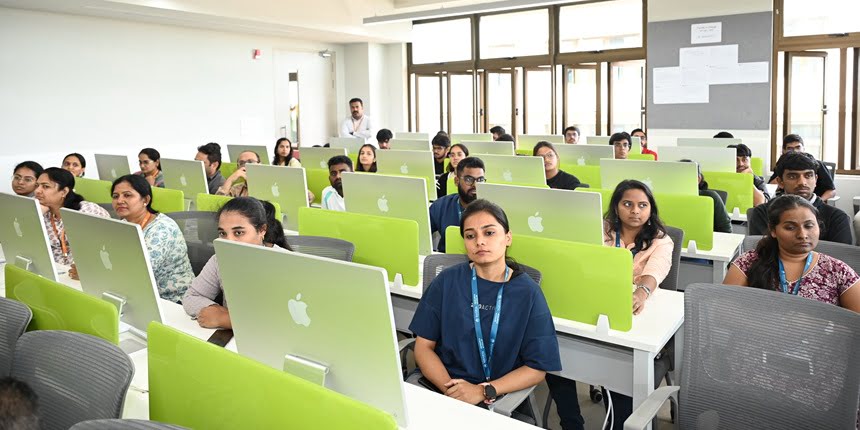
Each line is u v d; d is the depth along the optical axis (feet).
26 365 5.24
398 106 39.04
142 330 6.96
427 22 36.94
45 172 11.60
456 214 12.75
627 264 7.27
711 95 28.02
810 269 7.77
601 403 10.38
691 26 28.12
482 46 35.55
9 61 24.13
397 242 9.18
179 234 9.69
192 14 25.89
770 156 27.32
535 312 7.00
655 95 29.43
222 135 32.37
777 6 26.43
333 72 38.27
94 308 5.76
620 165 14.61
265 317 5.20
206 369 4.37
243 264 5.19
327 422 3.76
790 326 5.77
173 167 18.21
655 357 7.99
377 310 4.43
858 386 5.36
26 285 6.66
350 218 9.62
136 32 28.17
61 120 25.82
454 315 7.24
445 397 5.88
